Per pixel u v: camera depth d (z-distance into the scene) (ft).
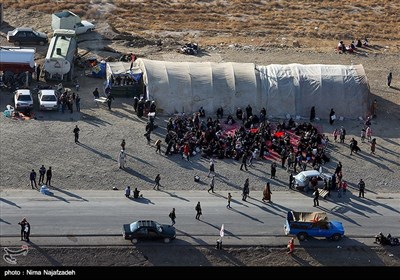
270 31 463.83
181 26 465.88
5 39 419.74
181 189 278.26
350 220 263.49
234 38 447.01
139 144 309.22
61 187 272.72
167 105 341.41
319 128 337.93
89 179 279.90
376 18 501.97
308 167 299.99
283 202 272.72
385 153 317.01
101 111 338.34
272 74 354.33
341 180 283.38
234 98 345.31
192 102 343.26
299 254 243.40
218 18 485.15
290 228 247.91
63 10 472.03
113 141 310.04
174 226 251.80
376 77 396.98
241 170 294.05
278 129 327.67
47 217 251.80
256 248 244.42
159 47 419.95
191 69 352.90
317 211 268.00
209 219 257.96
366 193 284.00
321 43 445.37
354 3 532.73
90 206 260.83
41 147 300.61
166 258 236.63
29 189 270.05
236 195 276.21
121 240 242.58
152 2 508.12
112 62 374.02
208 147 304.09
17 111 329.52
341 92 349.82
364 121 347.97
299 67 360.89
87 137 311.68
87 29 431.02
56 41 379.55
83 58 394.73
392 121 349.41
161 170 290.35
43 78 369.30
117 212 258.16
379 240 250.16
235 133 317.83
